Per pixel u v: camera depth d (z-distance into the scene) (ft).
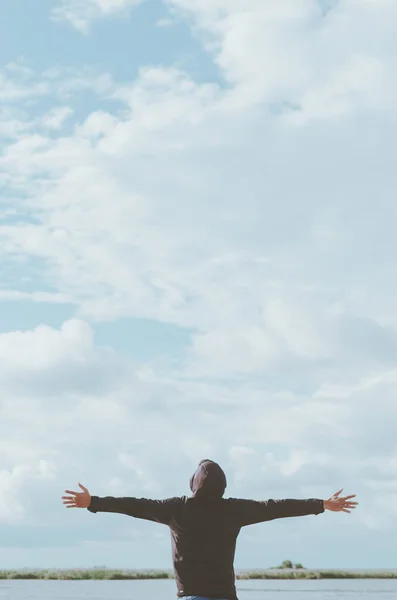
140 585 267.80
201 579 21.50
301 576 477.36
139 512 21.88
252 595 182.09
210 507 22.08
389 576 496.64
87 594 177.58
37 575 449.06
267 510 22.33
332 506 22.90
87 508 21.80
